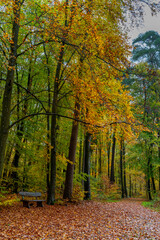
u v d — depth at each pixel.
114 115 6.50
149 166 20.42
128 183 39.06
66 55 10.66
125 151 24.44
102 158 27.98
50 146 10.03
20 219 6.80
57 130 13.17
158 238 6.02
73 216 8.02
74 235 5.74
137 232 6.52
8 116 6.38
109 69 7.32
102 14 7.68
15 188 12.04
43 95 13.08
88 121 7.79
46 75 12.88
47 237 5.38
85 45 6.65
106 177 20.89
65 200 10.70
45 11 6.57
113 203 14.18
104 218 8.17
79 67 9.07
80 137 15.61
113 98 8.05
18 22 6.53
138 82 7.00
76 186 12.34
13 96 11.77
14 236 5.19
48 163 11.40
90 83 7.56
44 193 13.53
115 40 7.02
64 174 13.15
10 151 12.47
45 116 13.94
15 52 6.56
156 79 6.68
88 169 14.22
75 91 8.77
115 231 6.46
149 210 11.72
